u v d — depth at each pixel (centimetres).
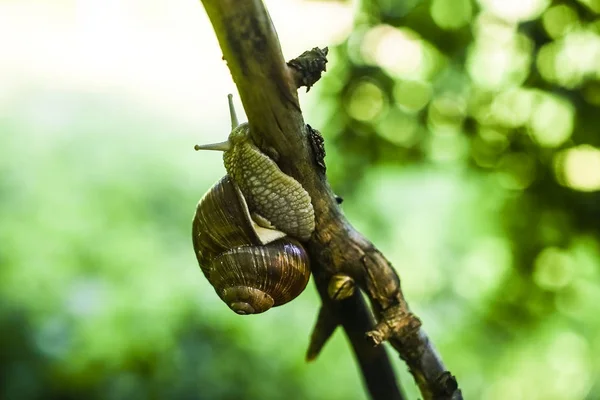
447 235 126
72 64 167
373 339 39
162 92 168
